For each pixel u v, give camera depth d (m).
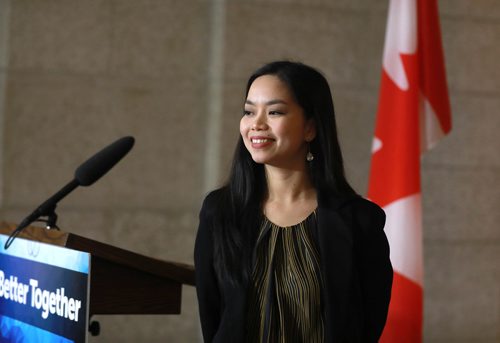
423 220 10.40
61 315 4.27
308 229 4.30
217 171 9.55
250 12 9.73
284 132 4.22
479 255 10.61
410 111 7.78
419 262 7.70
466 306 10.55
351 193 4.46
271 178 4.46
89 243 4.27
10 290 4.77
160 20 9.59
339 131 10.12
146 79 9.55
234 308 4.18
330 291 4.09
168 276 4.60
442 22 10.42
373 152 8.01
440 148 10.46
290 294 4.16
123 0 9.44
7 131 9.09
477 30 10.55
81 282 4.13
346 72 10.15
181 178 9.72
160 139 9.62
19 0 9.09
